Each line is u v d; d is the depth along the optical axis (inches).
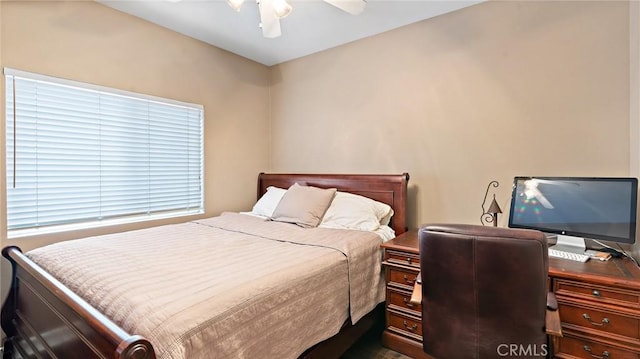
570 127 79.5
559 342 59.5
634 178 65.6
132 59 100.3
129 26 99.3
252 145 140.7
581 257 65.3
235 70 132.7
